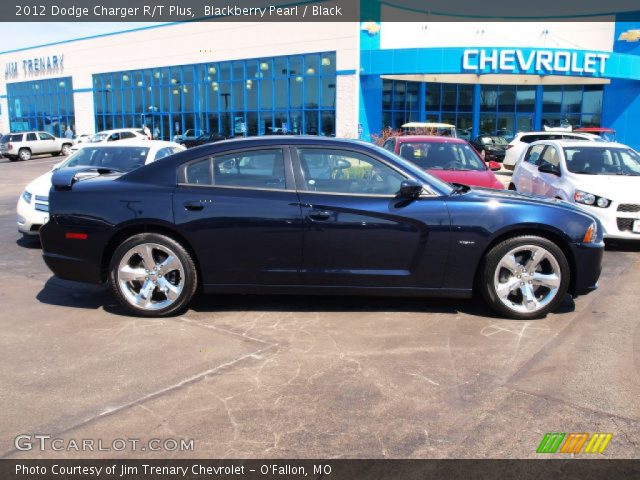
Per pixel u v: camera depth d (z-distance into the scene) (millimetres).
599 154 8930
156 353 4156
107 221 4836
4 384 3656
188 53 33000
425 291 4855
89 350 4207
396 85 28734
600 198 7855
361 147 4930
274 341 4395
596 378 3771
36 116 43406
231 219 4750
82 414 3291
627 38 29703
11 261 7141
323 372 3842
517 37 33000
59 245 4984
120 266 4875
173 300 4891
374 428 3150
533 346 4316
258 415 3279
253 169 4914
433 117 30453
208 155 4961
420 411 3334
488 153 23891
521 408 3373
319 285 4844
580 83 30031
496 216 4770
